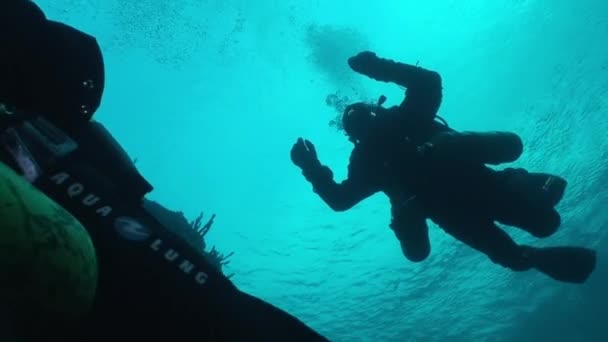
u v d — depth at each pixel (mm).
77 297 351
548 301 15109
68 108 565
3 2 488
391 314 20672
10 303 308
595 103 17062
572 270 2877
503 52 25750
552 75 20828
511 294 16750
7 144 413
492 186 2979
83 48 576
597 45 19469
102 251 445
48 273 322
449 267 20016
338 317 22234
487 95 24422
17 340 312
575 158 16297
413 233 3273
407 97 3479
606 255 13625
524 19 26453
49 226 337
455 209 3102
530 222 2896
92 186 495
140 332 429
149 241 485
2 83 465
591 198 14891
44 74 517
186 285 478
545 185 2957
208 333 465
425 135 3449
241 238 31219
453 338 17516
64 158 498
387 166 3406
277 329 561
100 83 596
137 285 446
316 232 27734
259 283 26969
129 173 700
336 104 7945
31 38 503
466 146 3002
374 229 25031
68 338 386
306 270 25875
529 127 19656
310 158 3557
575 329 13969
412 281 20969
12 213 311
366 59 3449
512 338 15656
